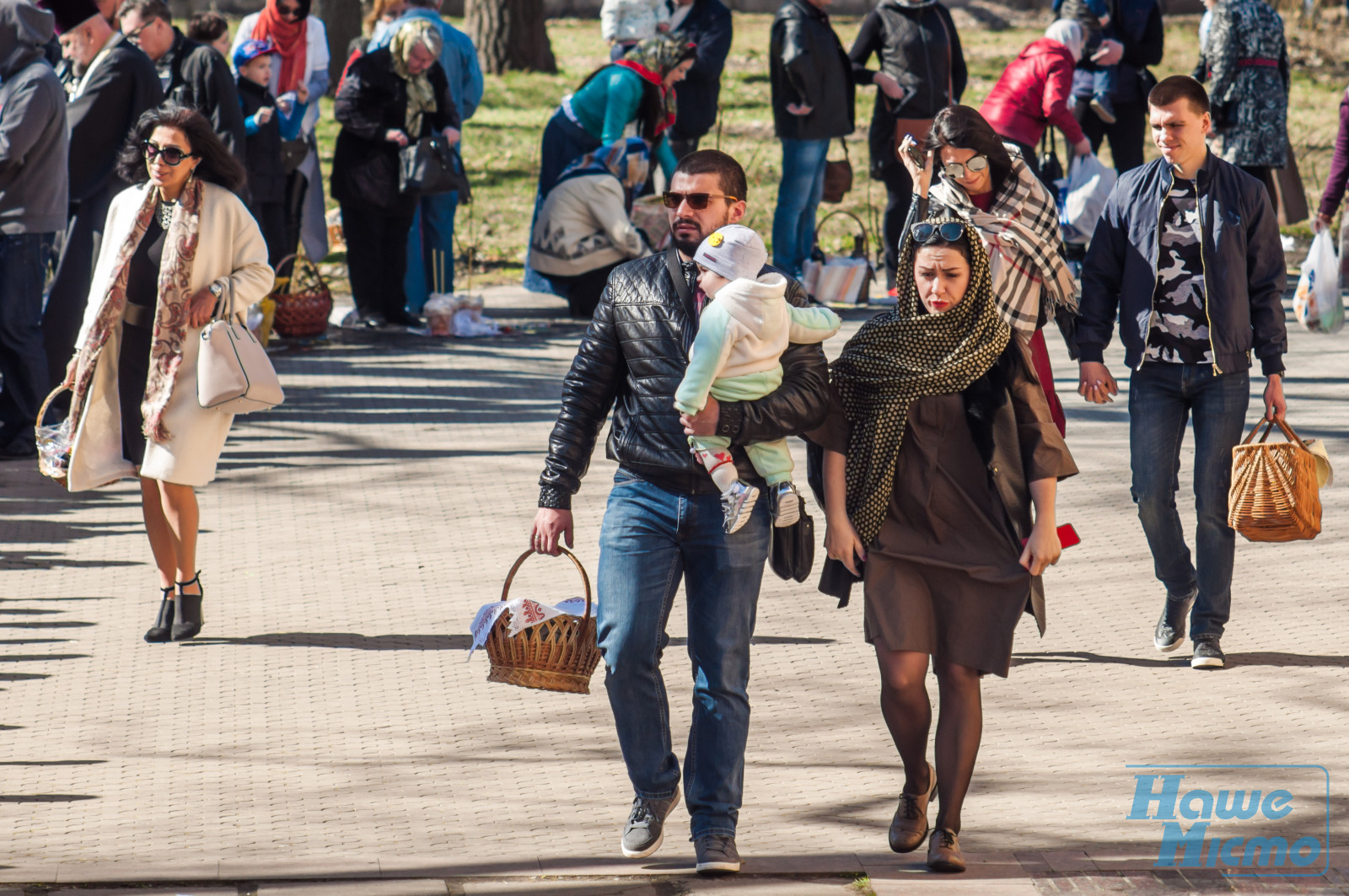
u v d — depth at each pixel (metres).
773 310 14.30
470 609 22.66
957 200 18.45
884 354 14.94
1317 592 23.19
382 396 35.81
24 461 30.44
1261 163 46.50
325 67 43.84
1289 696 19.33
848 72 45.28
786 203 45.84
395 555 25.11
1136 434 20.56
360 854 14.89
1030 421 14.96
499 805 16.31
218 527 26.56
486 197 61.34
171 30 33.22
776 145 70.94
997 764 17.41
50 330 30.77
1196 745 17.84
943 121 18.47
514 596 23.09
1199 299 19.88
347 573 24.23
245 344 20.83
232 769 17.17
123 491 28.75
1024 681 20.03
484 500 28.22
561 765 17.48
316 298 40.38
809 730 18.48
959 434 15.05
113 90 30.11
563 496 15.39
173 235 20.95
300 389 36.38
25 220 29.25
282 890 13.70
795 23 44.16
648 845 14.83
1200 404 20.25
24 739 17.94
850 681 20.05
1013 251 18.47
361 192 40.91
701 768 14.73
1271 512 19.14
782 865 14.59
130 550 25.34
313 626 21.94
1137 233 20.16
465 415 34.28
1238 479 19.39
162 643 21.25
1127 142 48.94
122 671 20.20
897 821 15.29
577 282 44.53
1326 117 78.06
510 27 90.62
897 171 45.28
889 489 14.96
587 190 43.50
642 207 44.31
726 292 14.29
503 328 43.50
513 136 73.44
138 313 21.50
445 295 42.34
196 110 21.17
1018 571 15.02
